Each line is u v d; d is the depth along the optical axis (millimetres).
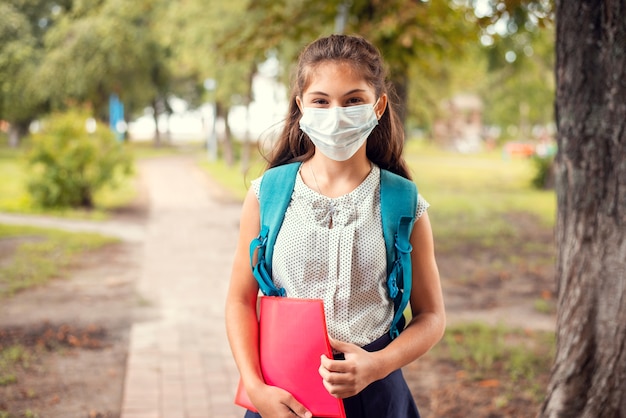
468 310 7387
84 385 4961
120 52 29031
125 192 19859
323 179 1861
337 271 1769
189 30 18094
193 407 4508
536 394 4738
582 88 2996
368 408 1822
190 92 51719
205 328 6480
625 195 2955
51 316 6801
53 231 12000
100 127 15711
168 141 64562
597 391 3076
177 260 10117
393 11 7270
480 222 14758
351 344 1686
